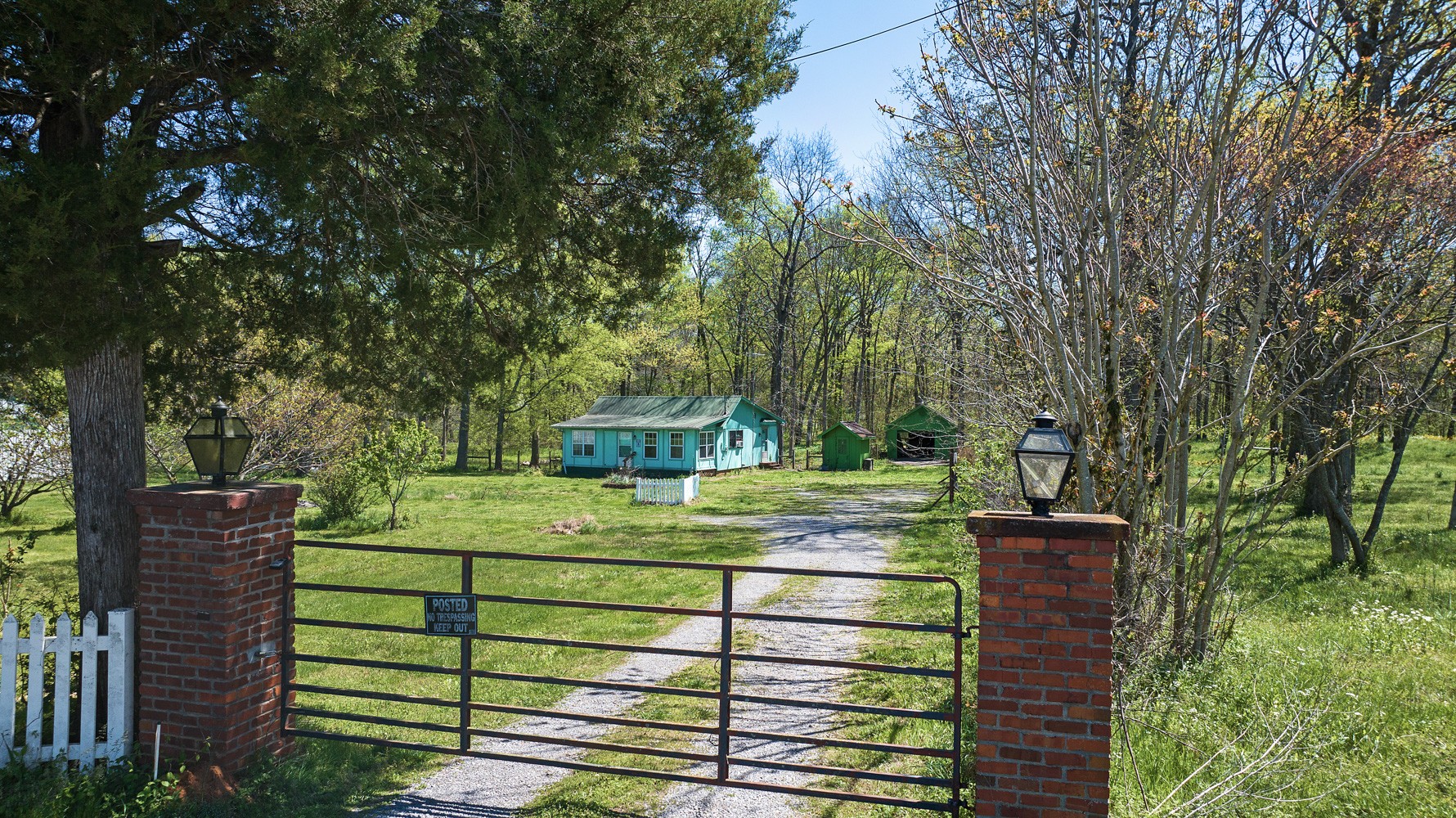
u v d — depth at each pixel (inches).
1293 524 599.2
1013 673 157.5
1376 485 784.9
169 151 231.6
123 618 210.8
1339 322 277.0
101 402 237.3
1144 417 273.4
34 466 703.7
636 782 210.4
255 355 352.5
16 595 371.9
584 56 264.1
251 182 217.8
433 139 265.4
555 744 241.4
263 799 196.7
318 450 761.0
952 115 273.7
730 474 1614.2
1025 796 156.7
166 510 207.5
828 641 356.5
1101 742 153.3
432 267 289.1
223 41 229.9
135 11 193.0
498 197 260.5
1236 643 290.2
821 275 1963.6
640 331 1780.3
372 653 360.5
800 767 182.9
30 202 188.4
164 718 208.1
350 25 217.2
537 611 439.5
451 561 639.1
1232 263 287.1
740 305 2049.7
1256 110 259.4
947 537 659.4
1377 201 294.4
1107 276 278.2
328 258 270.4
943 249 297.6
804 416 1959.9
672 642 362.3
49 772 198.4
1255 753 200.1
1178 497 287.3
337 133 225.9
